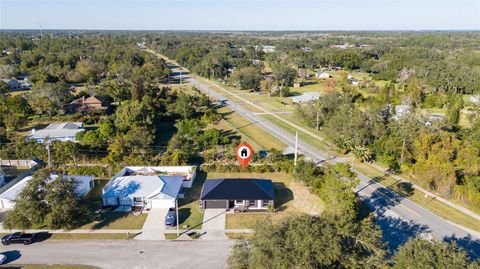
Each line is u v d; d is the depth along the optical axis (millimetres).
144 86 91750
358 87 122312
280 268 23859
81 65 136250
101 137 61250
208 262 32375
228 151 61125
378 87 116750
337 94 81312
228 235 36969
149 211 42000
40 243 35500
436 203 43375
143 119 67625
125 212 41656
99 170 51594
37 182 36594
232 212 41781
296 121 82875
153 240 36062
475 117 70625
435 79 112125
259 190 42688
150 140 60250
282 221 28172
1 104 76062
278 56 196375
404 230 37375
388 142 55000
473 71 116375
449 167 44156
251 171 53438
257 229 27625
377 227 28984
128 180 44906
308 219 27656
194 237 36531
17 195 37344
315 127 77250
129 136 58688
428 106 94562
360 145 59281
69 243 35500
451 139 50219
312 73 165125
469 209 42031
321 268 24984
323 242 25125
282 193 46844
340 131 62344
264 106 98625
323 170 46969
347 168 39812
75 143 57188
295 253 24547
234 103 102000
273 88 117938
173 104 82250
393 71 138125
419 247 25094
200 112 84688
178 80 143500
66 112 82812
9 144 60719
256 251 25328
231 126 78000
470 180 43469
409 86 101562
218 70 148125
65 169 52094
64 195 37188
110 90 94750
